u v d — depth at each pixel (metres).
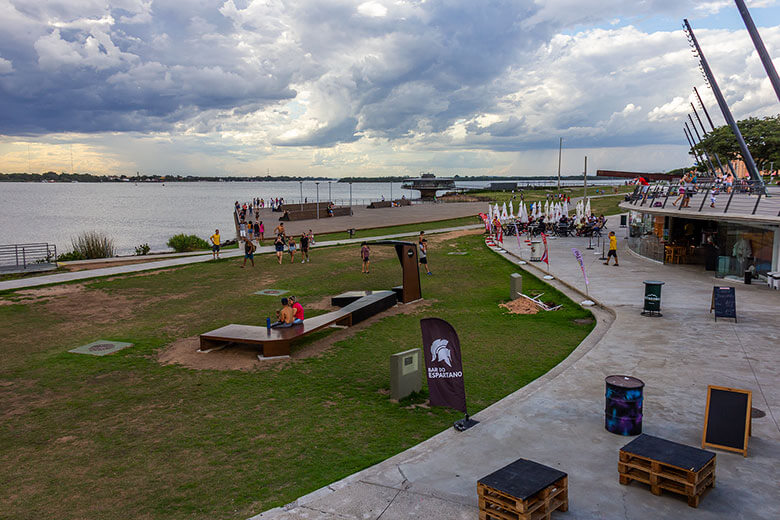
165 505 7.11
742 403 7.92
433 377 10.09
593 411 9.57
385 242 21.48
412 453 8.16
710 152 64.38
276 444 9.02
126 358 14.45
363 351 14.91
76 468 8.33
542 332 16.59
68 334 17.12
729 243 23.75
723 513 6.32
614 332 14.98
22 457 8.77
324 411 10.53
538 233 44.69
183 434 9.55
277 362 13.95
